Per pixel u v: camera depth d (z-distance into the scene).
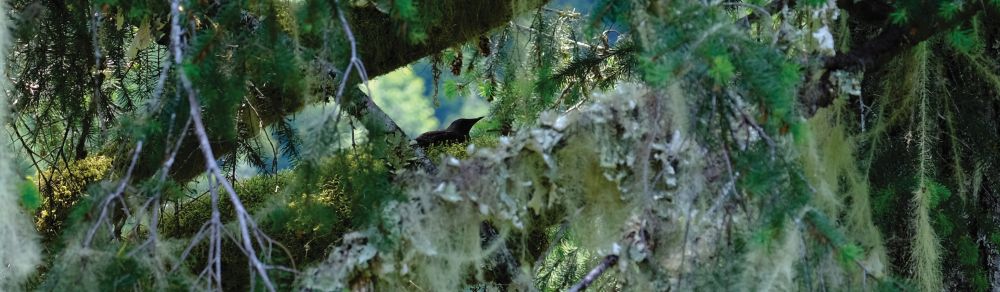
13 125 3.10
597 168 2.30
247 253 1.96
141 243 2.06
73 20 3.08
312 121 2.17
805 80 2.32
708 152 2.06
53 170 3.24
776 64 2.02
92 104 3.28
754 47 2.02
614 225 2.33
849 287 2.25
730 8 2.98
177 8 2.16
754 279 2.12
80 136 3.42
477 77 3.84
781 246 2.06
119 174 2.86
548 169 2.26
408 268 2.20
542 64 3.42
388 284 2.22
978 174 2.97
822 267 2.11
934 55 2.90
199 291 1.99
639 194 2.23
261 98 3.03
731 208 2.13
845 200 2.79
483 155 2.26
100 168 3.29
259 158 3.24
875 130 2.84
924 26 2.49
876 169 2.91
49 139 3.53
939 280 2.83
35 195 2.19
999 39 2.93
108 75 3.45
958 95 2.97
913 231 2.92
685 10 2.01
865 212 2.64
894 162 2.92
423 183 2.23
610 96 2.28
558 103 3.51
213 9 2.45
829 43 2.38
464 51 3.89
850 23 2.92
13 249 2.09
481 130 3.89
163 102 2.14
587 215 2.37
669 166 2.20
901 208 2.93
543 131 2.25
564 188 2.30
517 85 3.40
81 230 1.97
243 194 3.39
